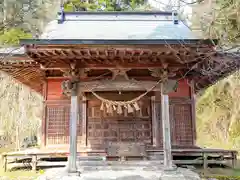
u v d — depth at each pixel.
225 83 17.81
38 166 9.92
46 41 6.55
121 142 9.76
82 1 20.25
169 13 11.80
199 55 7.11
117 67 7.85
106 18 11.45
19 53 8.12
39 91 14.05
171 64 7.83
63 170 8.55
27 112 16.42
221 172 8.95
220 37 6.28
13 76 10.52
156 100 10.06
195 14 6.50
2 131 15.45
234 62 8.21
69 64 7.73
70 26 10.27
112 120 10.06
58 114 10.27
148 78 9.44
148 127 10.02
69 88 7.77
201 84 12.34
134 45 6.77
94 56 7.21
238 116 17.09
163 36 8.49
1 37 8.14
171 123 10.16
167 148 7.67
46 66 7.74
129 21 11.35
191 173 8.06
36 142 18.08
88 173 7.98
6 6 5.54
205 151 9.72
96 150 9.77
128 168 8.70
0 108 14.97
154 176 7.57
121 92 10.11
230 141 17.05
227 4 5.91
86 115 10.05
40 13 6.53
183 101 10.32
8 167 10.01
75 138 7.71
